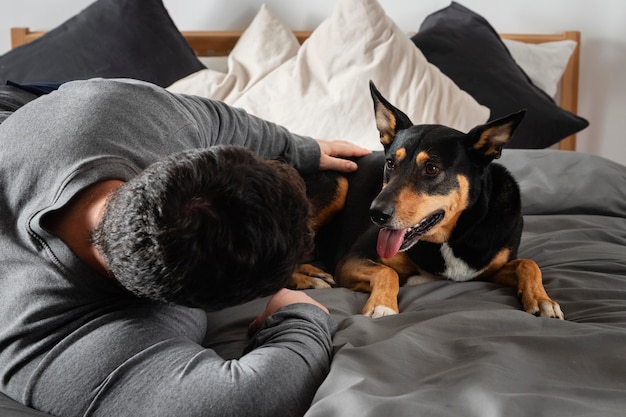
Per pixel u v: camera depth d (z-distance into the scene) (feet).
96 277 3.83
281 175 3.42
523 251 6.86
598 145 13.05
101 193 3.72
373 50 10.22
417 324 4.87
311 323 4.33
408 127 6.43
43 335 3.85
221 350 4.72
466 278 6.31
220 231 3.17
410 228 5.96
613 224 7.62
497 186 6.31
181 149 4.45
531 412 3.53
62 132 4.00
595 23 12.62
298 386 3.77
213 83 10.85
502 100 11.09
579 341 4.39
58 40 11.19
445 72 11.28
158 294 3.29
